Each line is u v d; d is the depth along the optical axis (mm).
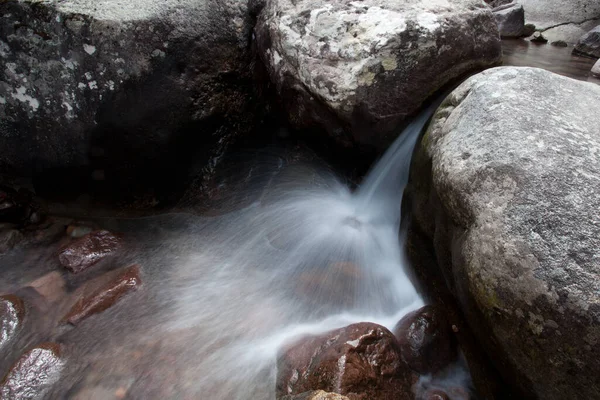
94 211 3270
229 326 2436
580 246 1491
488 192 1739
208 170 3312
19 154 3008
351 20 2551
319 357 1945
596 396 1437
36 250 2953
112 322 2467
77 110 2869
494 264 1645
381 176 2867
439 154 2062
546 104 1945
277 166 3410
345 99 2533
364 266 2729
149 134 2994
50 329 2414
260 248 2992
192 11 2924
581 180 1607
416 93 2590
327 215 3070
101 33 2713
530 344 1575
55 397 2070
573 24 6527
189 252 2988
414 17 2506
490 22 2742
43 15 2670
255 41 3125
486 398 1962
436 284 2271
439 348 2100
